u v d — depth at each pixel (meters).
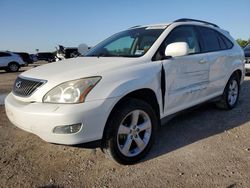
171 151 3.67
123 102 3.23
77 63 3.60
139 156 3.39
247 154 3.53
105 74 3.08
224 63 5.00
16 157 3.58
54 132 2.85
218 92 5.04
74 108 2.81
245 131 4.34
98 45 4.62
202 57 4.38
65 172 3.19
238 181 2.90
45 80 3.08
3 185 2.94
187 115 5.23
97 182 2.97
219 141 3.97
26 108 3.01
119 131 3.16
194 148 3.74
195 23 4.64
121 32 4.73
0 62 19.78
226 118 5.01
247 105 5.88
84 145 2.94
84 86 2.91
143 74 3.38
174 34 4.09
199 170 3.15
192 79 4.20
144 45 3.88
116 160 3.22
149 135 3.52
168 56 3.73
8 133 4.40
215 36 5.03
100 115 2.93
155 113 3.60
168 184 2.88
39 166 3.34
